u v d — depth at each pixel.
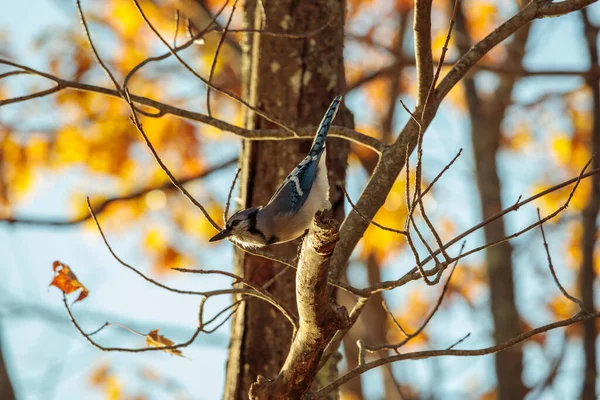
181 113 8.35
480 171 15.69
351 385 16.70
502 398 14.22
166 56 8.15
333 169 9.41
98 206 12.56
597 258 15.84
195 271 6.53
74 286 7.29
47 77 8.20
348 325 6.32
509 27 7.90
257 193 9.31
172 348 6.92
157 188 12.86
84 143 13.50
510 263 15.03
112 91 8.39
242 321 8.96
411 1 16.67
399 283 6.68
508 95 15.85
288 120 9.38
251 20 10.41
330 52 9.63
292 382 6.51
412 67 15.16
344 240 7.89
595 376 13.59
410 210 6.18
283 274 8.96
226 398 8.98
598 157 14.97
